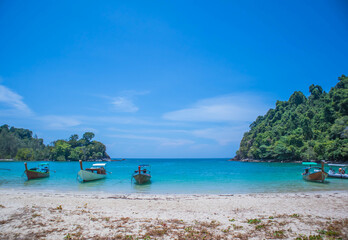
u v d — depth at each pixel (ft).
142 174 101.91
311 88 530.68
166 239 32.63
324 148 283.79
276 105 568.82
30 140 574.97
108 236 33.63
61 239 32.40
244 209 51.42
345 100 320.29
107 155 600.39
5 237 32.68
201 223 39.96
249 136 535.60
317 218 42.80
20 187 95.45
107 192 82.53
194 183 106.42
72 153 490.49
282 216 44.39
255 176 139.23
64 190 87.40
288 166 262.88
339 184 100.32
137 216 44.78
